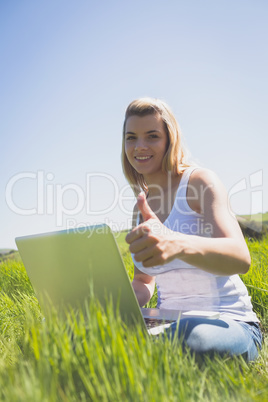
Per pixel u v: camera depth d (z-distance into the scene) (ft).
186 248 6.03
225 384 5.90
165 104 8.97
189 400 5.37
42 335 6.09
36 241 7.27
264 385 6.17
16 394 4.92
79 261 6.84
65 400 5.27
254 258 18.21
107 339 5.87
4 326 11.09
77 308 7.26
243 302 8.07
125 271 6.49
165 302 8.46
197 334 6.94
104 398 5.06
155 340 6.40
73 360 5.76
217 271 6.52
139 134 8.95
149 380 5.32
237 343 7.23
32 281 7.86
